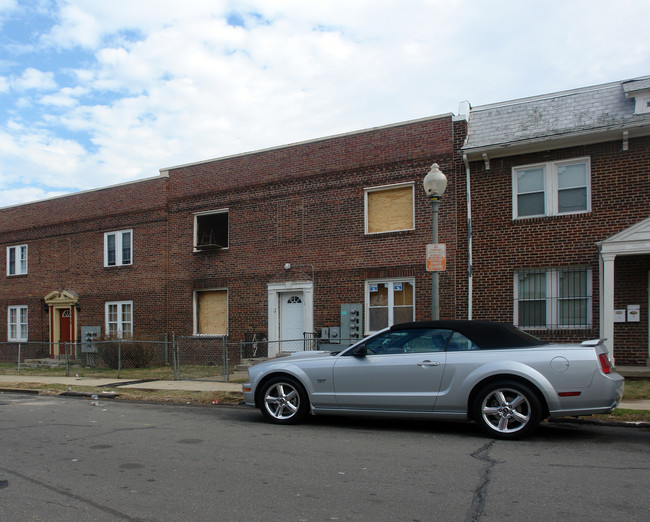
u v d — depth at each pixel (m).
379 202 16.44
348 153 16.86
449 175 15.29
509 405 7.43
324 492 5.24
